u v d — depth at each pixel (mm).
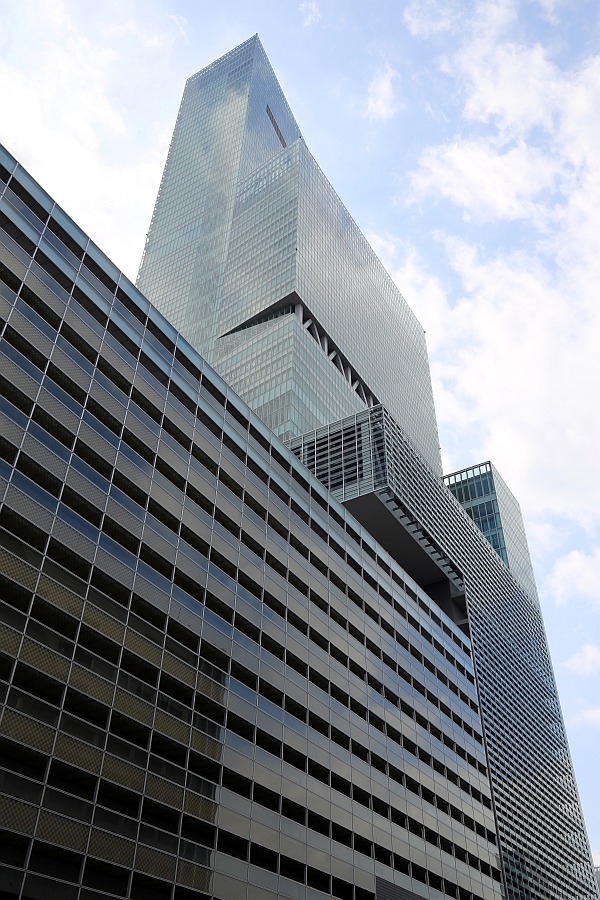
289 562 65625
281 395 133125
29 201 52000
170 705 45344
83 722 38750
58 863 35312
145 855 39344
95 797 37812
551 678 134750
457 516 119938
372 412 109938
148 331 59219
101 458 48844
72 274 53406
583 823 118750
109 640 42969
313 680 62438
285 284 156750
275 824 50531
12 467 41531
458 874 72625
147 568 48500
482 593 115312
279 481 69625
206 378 64312
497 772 92188
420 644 85500
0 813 33062
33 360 46875
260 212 183625
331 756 60250
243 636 55312
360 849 59625
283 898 48406
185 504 55062
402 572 88812
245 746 50625
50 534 42125
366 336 182750
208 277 182625
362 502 98188
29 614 38625
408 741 73688
